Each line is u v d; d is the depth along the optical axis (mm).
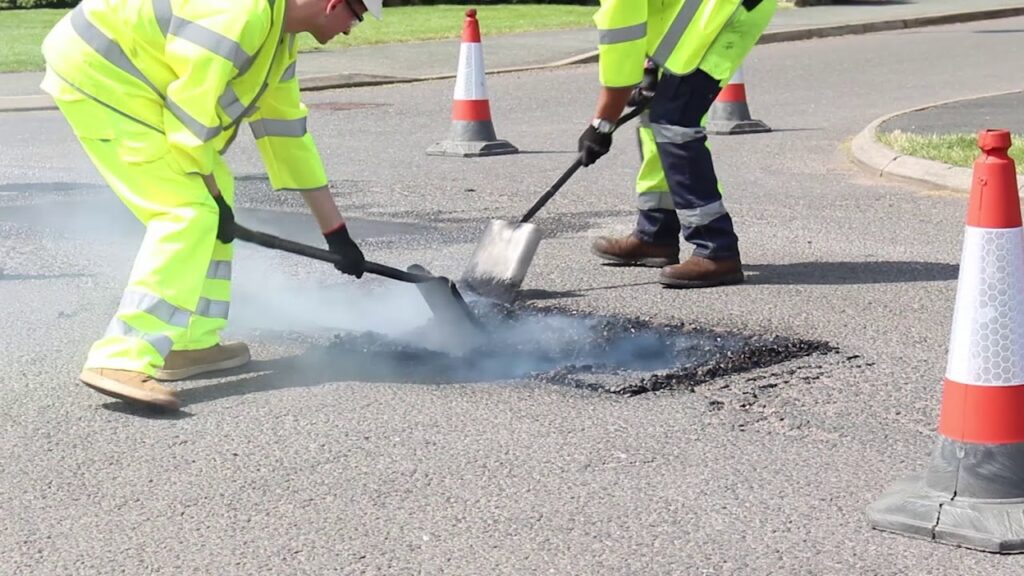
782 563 3391
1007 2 24156
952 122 10891
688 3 6055
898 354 5195
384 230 7660
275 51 4609
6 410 4578
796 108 12836
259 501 3799
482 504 3762
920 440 4258
